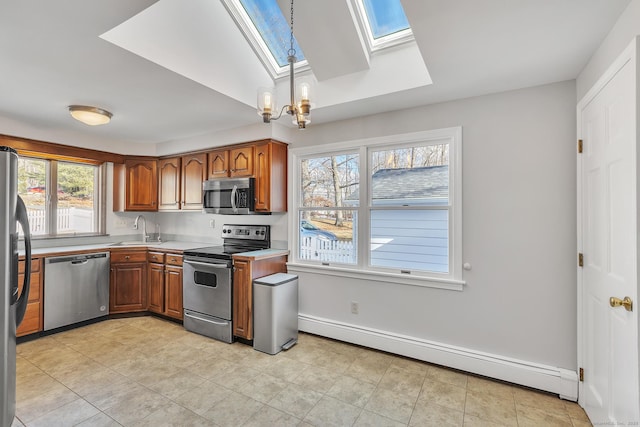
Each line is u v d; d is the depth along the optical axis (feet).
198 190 12.59
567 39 5.54
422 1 4.80
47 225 12.10
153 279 12.34
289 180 11.30
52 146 11.32
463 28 5.29
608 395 5.43
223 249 11.50
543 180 7.33
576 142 6.96
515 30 5.32
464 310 8.23
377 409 6.59
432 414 6.44
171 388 7.31
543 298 7.32
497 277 7.82
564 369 7.07
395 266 9.41
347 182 10.36
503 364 7.66
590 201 6.26
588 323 6.39
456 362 8.22
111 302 12.12
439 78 7.11
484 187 7.98
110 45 5.69
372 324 9.61
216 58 7.74
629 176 4.59
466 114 8.23
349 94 8.52
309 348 9.59
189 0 6.87
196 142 12.29
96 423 6.09
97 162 13.28
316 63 8.29
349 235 10.28
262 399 6.92
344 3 6.72
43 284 10.30
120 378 7.74
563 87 7.16
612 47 5.17
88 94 8.02
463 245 8.24
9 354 5.24
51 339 10.11
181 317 11.39
